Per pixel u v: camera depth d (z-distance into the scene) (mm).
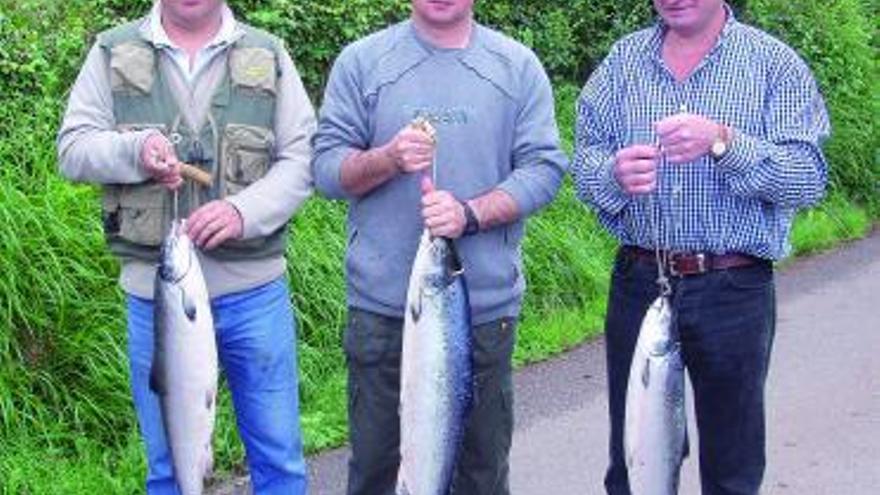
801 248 11398
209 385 4715
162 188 4988
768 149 4859
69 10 7809
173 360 4684
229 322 5129
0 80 7312
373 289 5043
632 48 5133
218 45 5020
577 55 11383
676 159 4785
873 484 6574
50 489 6145
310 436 6926
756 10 12867
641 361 4621
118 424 6598
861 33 13828
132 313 5117
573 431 7215
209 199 5023
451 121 4922
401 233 4992
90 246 6797
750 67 4977
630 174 4820
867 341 8664
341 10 8750
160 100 5012
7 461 6203
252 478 5359
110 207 5059
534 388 7836
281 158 5105
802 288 10203
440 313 4637
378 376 5098
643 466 4641
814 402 7574
